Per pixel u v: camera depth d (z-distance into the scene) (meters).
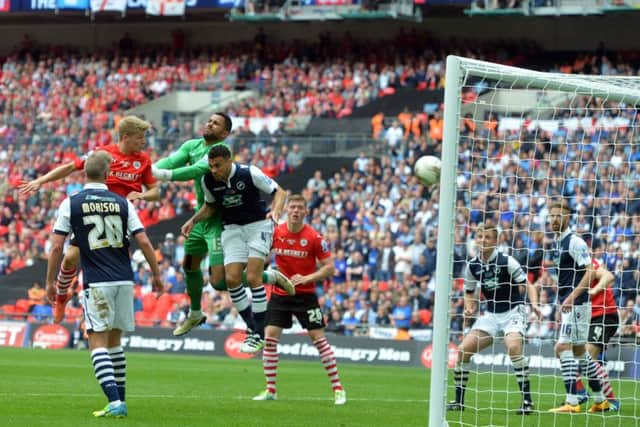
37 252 43.81
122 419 13.01
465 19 53.88
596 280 17.06
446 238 11.94
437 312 11.88
